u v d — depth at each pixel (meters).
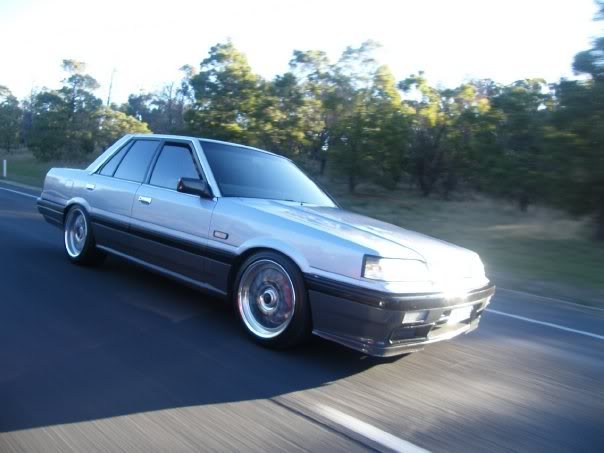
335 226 3.95
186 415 2.88
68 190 6.07
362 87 24.89
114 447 2.52
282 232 3.88
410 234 4.31
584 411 3.47
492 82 26.59
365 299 3.37
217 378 3.39
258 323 4.04
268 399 3.17
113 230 5.27
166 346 3.86
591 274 9.24
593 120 11.94
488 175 19.92
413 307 3.42
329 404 3.18
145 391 3.13
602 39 11.88
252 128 23.98
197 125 24.36
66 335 3.93
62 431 2.63
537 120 17.48
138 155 5.39
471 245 12.27
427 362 4.09
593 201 12.69
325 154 25.30
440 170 25.83
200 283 4.48
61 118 43.91
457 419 3.16
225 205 4.30
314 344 4.14
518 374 4.05
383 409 3.19
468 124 24.66
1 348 3.60
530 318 5.96
